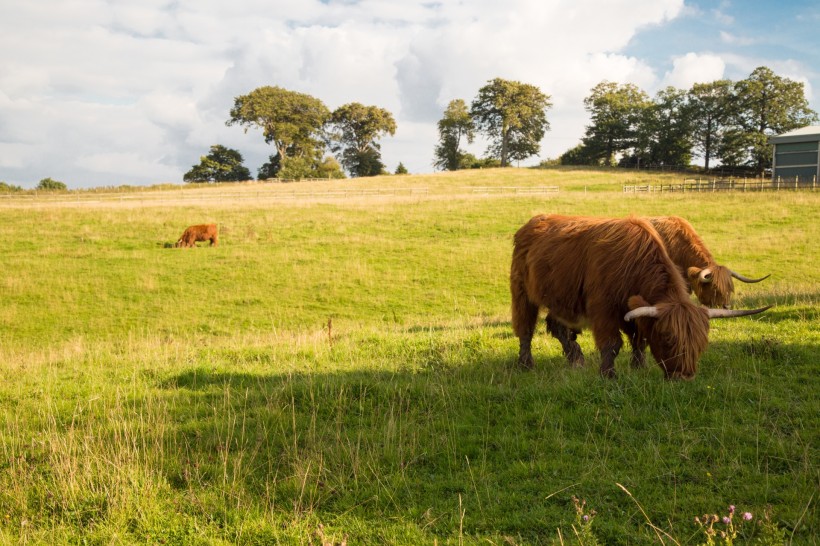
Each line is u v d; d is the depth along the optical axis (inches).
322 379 324.8
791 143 2358.5
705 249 565.9
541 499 195.9
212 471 223.5
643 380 274.5
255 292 888.9
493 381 319.9
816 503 178.7
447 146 4909.0
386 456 229.5
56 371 394.3
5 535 186.2
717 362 317.1
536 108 4399.6
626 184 2785.4
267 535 183.8
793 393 265.1
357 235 1219.2
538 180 3051.2
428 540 178.1
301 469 214.4
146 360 412.5
